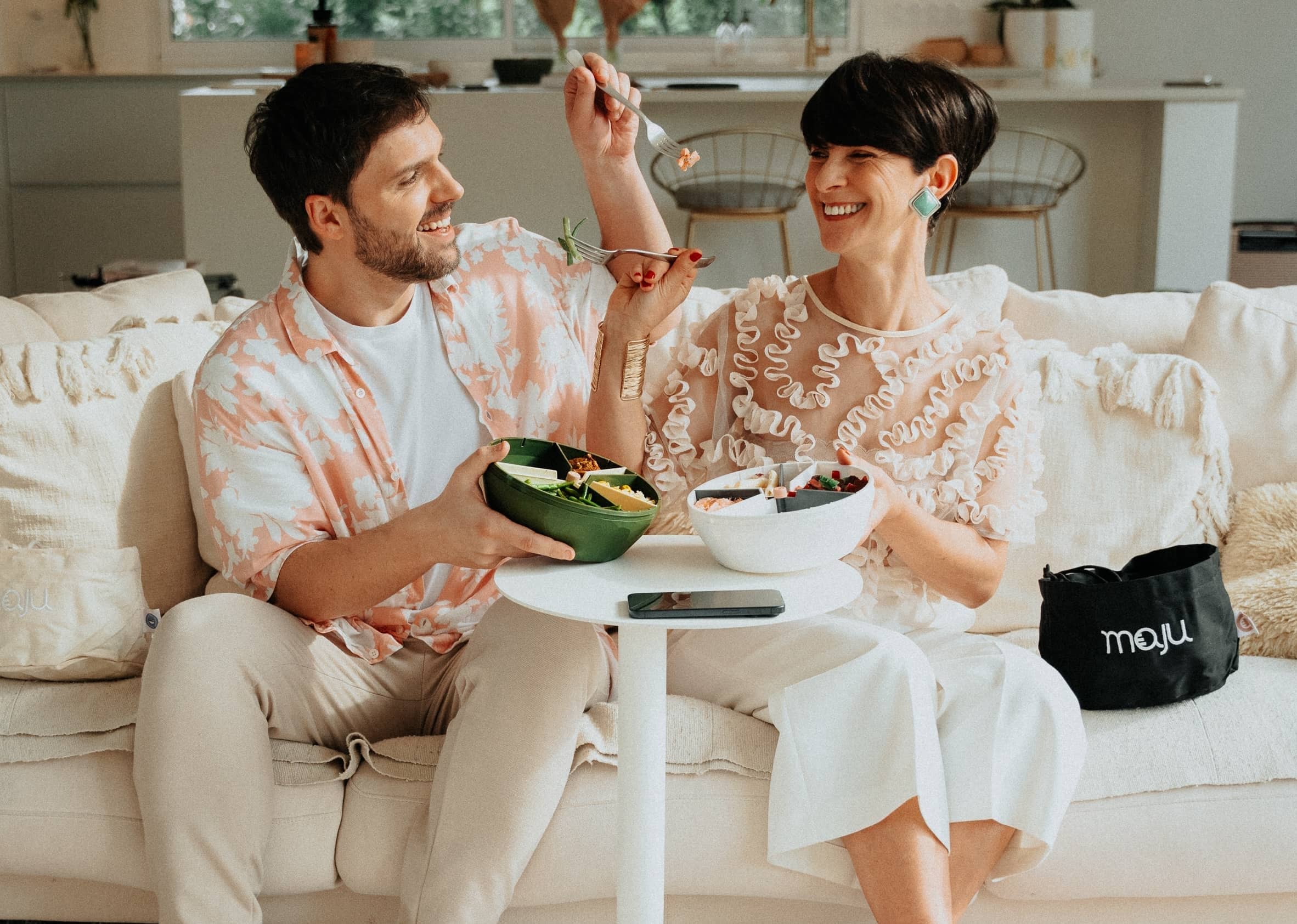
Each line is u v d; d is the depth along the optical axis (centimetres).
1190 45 609
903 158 164
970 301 223
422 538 152
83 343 195
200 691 155
